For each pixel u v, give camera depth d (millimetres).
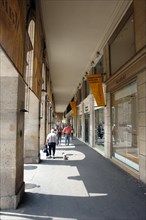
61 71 19859
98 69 14625
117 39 10055
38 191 5777
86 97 20422
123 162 9195
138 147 7266
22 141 5559
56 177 7348
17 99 4953
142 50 6629
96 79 12031
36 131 10258
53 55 15062
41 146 16938
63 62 16844
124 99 9156
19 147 5180
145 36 6590
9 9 3670
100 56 13727
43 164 9836
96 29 10836
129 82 8203
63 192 5715
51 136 11758
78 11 9148
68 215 4277
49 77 20750
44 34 11461
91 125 17203
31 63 7898
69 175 7672
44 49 12109
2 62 4957
